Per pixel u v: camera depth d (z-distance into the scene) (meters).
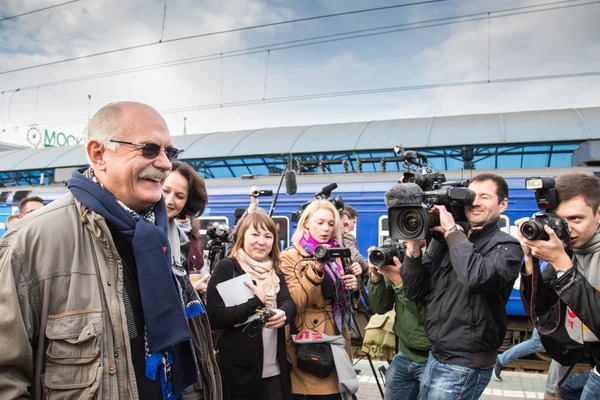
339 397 3.36
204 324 2.31
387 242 3.56
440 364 2.93
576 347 2.65
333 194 9.24
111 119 1.86
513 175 8.35
